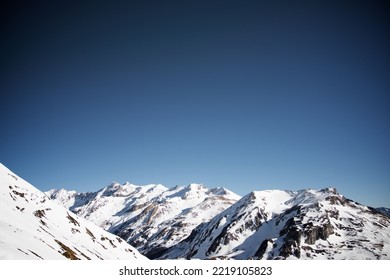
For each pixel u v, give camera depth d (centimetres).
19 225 9019
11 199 12362
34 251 6131
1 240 5353
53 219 14475
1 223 7456
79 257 10269
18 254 4634
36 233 9419
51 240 9862
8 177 14550
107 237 18812
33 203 14088
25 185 15400
